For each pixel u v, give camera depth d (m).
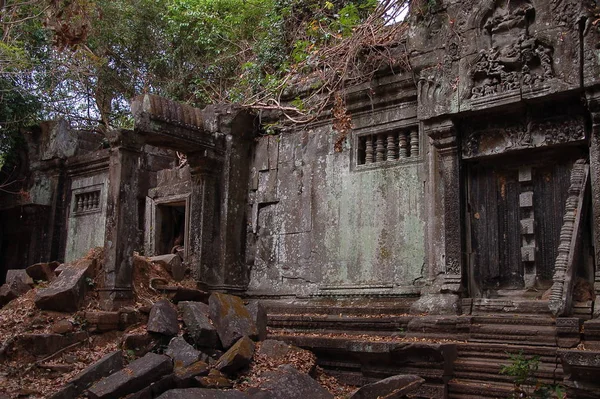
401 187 9.02
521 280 7.77
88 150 15.62
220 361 6.55
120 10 17.12
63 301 7.54
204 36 16.03
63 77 16.34
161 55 17.81
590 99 6.90
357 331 8.45
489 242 8.05
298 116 10.49
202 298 9.03
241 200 11.02
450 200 8.09
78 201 14.74
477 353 6.94
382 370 7.21
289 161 10.62
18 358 6.79
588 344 6.19
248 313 7.60
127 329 7.60
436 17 8.56
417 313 8.05
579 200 7.14
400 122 9.16
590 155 7.00
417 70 8.67
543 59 7.27
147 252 12.59
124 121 17.31
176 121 9.88
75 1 8.71
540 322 6.96
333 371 7.69
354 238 9.45
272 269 10.49
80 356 6.93
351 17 10.55
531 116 7.63
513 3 7.65
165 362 6.01
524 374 6.11
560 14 7.21
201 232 10.57
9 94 14.66
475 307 7.72
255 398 5.69
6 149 15.50
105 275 8.09
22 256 15.62
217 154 10.82
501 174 8.12
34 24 14.60
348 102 9.78
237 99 12.63
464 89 7.92
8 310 7.74
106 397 5.53
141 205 13.28
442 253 8.11
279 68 12.17
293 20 12.41
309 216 10.10
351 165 9.69
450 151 8.17
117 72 18.11
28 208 14.82
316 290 9.73
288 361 7.09
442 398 6.66
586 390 5.62
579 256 7.11
